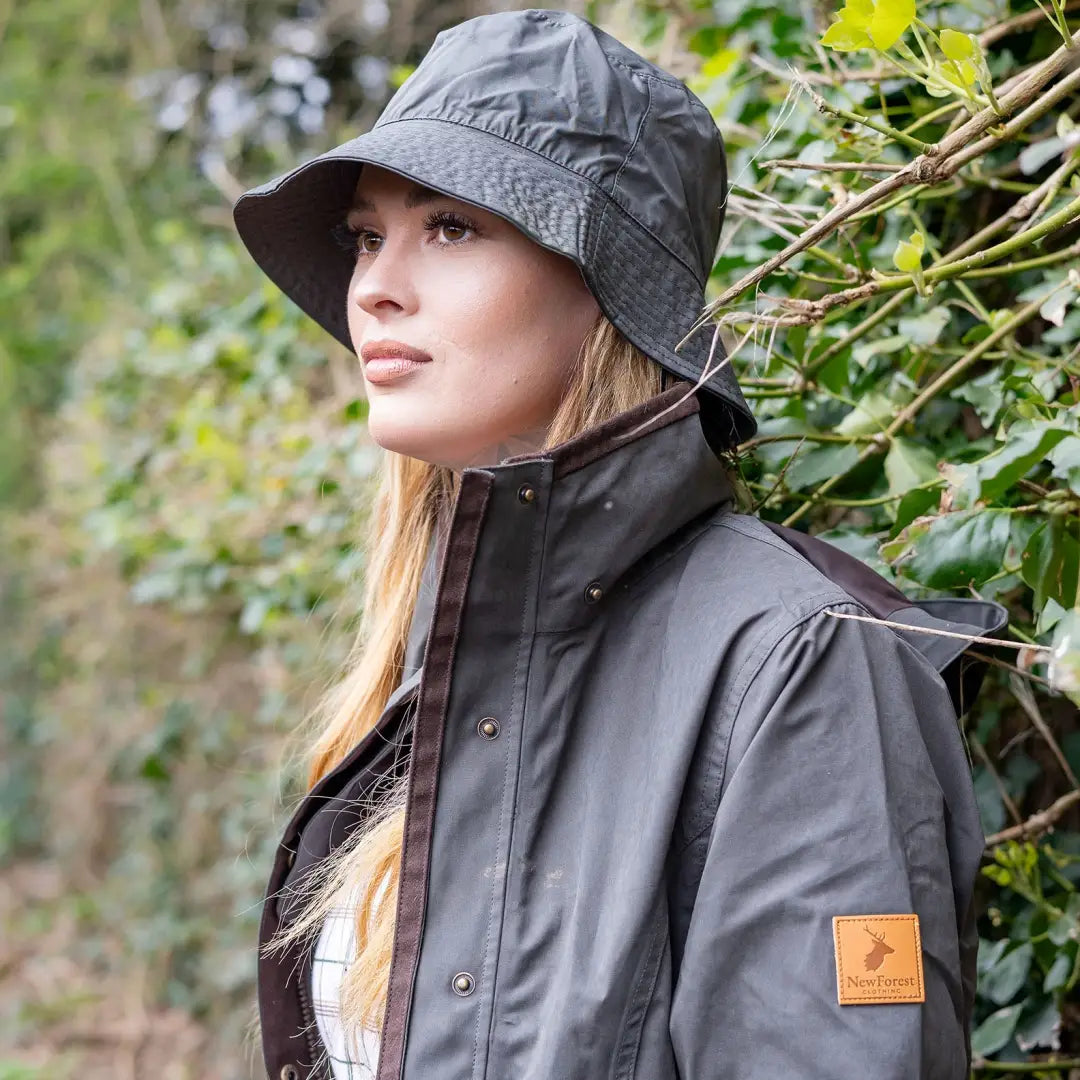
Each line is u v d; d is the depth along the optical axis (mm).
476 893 824
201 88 4414
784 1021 713
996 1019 1186
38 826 4395
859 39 858
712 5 1713
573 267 909
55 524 3891
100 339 3719
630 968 755
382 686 1172
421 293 906
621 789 819
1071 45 820
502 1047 783
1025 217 1061
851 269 1088
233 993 3119
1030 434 943
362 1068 946
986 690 1284
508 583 853
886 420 1194
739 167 1490
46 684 4332
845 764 751
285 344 2660
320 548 2342
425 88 930
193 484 2785
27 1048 3426
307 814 1068
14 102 4820
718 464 921
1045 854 1237
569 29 940
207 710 3137
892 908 720
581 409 907
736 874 739
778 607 800
